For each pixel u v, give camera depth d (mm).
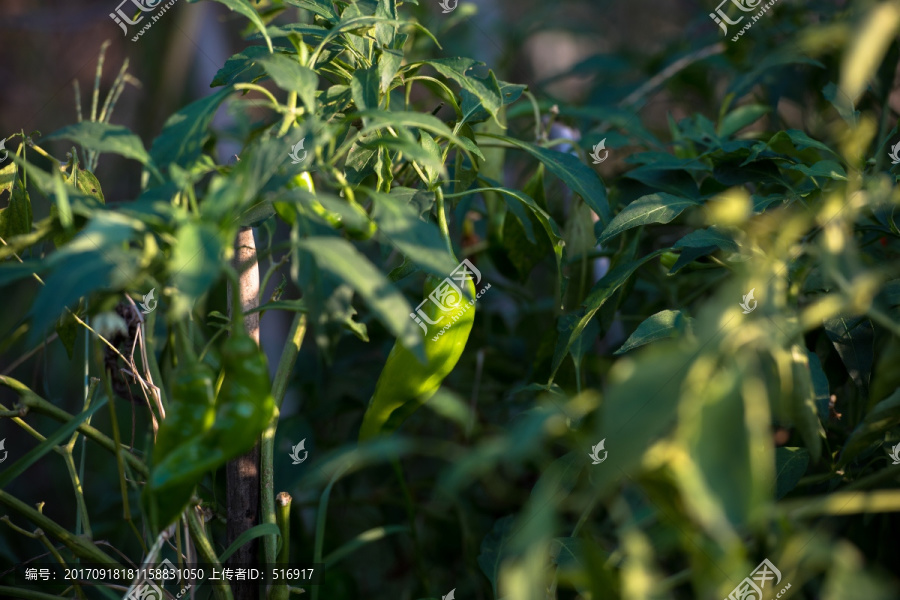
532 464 1458
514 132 1693
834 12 1694
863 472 1025
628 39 3322
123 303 995
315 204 854
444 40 2363
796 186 1157
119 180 2469
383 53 973
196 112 799
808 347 1180
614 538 1235
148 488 755
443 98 1175
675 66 1932
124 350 1015
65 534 1044
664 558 1184
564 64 3348
